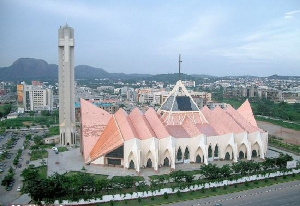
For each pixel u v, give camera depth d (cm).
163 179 12456
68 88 19262
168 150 15025
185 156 15825
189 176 12519
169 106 17288
